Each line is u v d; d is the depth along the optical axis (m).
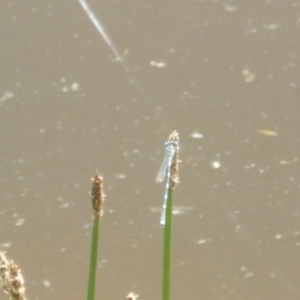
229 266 1.04
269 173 1.18
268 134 1.25
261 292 1.00
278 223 1.10
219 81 1.36
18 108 1.29
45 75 1.35
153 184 1.16
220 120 1.28
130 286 1.01
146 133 1.25
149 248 1.06
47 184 1.16
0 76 1.35
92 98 1.31
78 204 1.13
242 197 1.15
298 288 1.00
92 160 1.20
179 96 1.32
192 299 0.99
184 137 1.24
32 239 1.07
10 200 1.13
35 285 1.01
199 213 1.11
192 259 1.04
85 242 1.07
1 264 0.47
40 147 1.23
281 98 1.32
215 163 1.20
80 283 1.02
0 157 1.21
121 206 1.12
